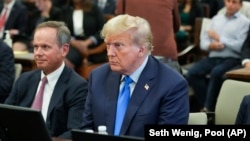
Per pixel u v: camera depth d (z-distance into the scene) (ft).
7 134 9.63
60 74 13.75
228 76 15.65
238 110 12.88
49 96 13.66
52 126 13.35
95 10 27.96
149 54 11.51
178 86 11.12
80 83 13.56
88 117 11.88
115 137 8.11
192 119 12.39
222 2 32.35
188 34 29.14
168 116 10.91
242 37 23.21
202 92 23.86
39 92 13.73
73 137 8.47
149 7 19.74
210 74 23.34
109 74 11.80
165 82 11.16
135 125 11.00
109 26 10.80
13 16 32.55
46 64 13.48
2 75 17.69
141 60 11.20
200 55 26.17
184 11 31.37
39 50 13.48
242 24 23.31
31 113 9.07
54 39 13.47
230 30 23.47
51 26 13.62
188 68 25.25
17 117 9.22
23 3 35.81
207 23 24.86
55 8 29.66
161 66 11.50
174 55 20.07
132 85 11.35
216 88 22.58
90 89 11.98
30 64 22.45
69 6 28.66
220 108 14.33
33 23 33.32
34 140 9.45
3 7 32.83
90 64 25.88
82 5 27.81
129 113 11.07
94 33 27.68
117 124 11.25
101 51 26.86
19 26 32.65
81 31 27.61
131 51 10.84
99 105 11.52
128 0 20.13
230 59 23.25
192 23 30.99
